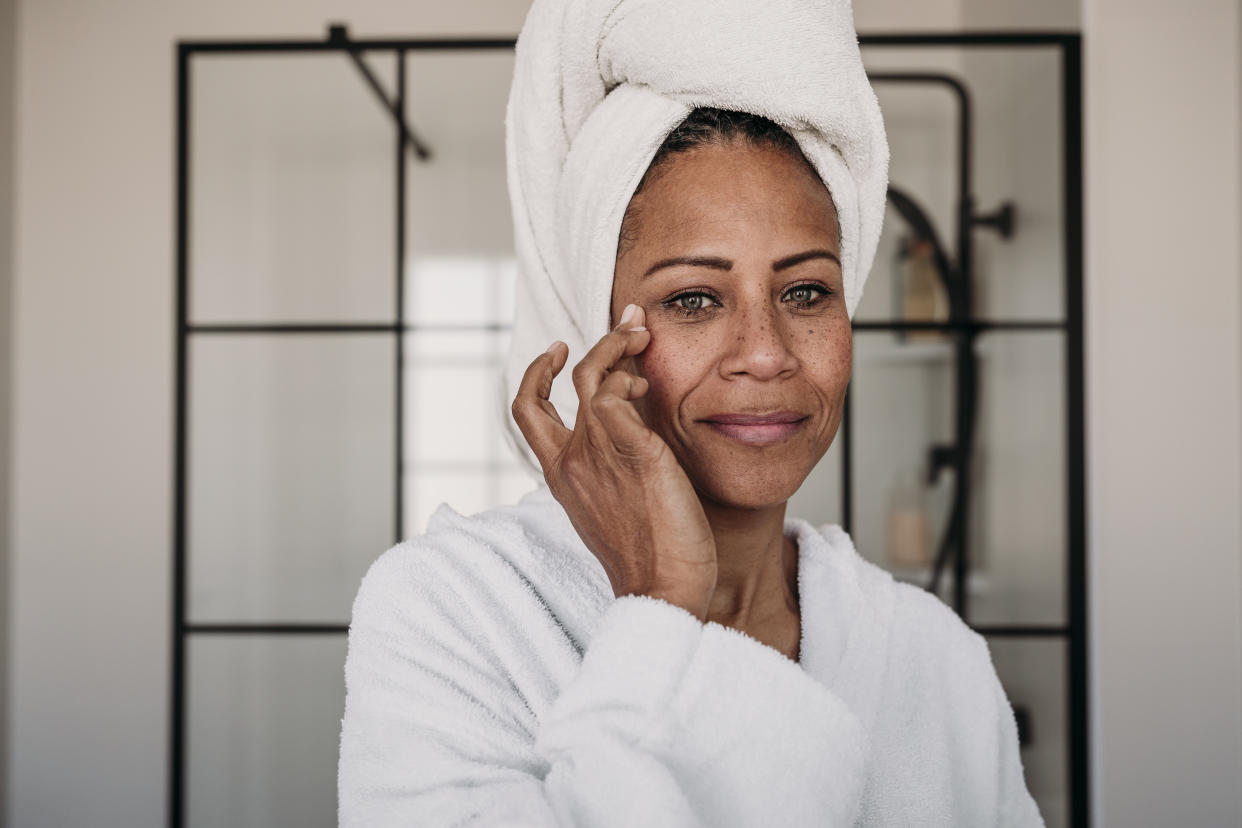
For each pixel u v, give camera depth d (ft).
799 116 1.56
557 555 1.86
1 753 6.12
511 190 1.99
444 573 1.77
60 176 6.27
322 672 6.55
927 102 6.43
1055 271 4.92
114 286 6.25
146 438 6.23
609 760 1.39
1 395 6.07
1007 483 5.67
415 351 6.67
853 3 6.45
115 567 6.20
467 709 1.61
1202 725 4.43
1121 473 4.50
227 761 6.50
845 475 5.21
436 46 4.89
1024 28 5.30
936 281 6.04
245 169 6.59
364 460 6.66
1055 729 4.97
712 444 1.62
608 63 1.74
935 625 2.10
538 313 2.07
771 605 1.88
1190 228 4.52
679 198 1.59
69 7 6.31
